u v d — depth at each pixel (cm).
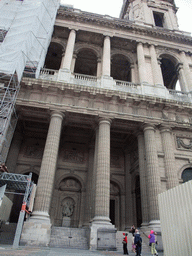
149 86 2764
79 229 2064
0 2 3052
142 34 3303
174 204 1154
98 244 1764
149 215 2097
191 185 1041
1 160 2119
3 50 2433
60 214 2756
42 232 1739
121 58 3403
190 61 3303
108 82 2666
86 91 2420
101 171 2109
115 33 3195
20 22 2767
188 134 2617
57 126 2262
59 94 2430
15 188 2189
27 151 2992
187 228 1030
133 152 2952
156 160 2284
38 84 2362
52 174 2027
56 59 3538
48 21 2958
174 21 3919
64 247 1786
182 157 2461
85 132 3091
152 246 1380
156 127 2538
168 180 2245
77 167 2983
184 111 2642
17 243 1502
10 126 2205
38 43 2691
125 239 1588
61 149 3066
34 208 1861
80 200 2841
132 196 2797
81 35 3170
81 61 3553
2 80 2286
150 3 4081
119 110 2472
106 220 1902
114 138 3159
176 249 1093
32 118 2591
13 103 2159
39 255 1088
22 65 2345
